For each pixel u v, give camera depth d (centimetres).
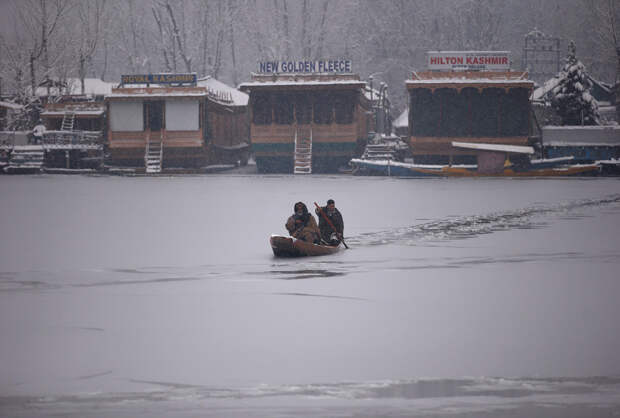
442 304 3416
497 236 6253
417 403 2053
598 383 2217
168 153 19100
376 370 2367
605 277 4125
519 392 2139
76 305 3456
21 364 2459
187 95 18525
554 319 3072
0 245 5884
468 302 3456
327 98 19025
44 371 2381
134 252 5450
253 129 19212
